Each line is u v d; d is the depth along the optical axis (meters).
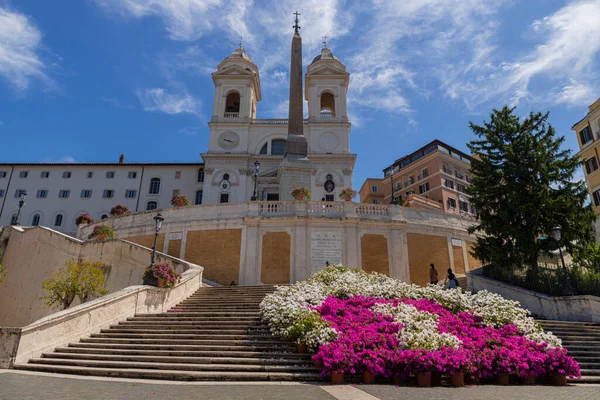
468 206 54.66
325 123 45.38
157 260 18.08
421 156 56.25
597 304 13.12
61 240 21.58
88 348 9.69
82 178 48.75
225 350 9.28
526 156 18.86
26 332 9.09
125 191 48.12
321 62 48.84
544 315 14.51
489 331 9.95
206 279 21.58
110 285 18.69
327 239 21.94
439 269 23.38
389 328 9.34
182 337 10.17
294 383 7.42
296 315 9.95
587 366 9.31
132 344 9.74
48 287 15.79
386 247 22.45
